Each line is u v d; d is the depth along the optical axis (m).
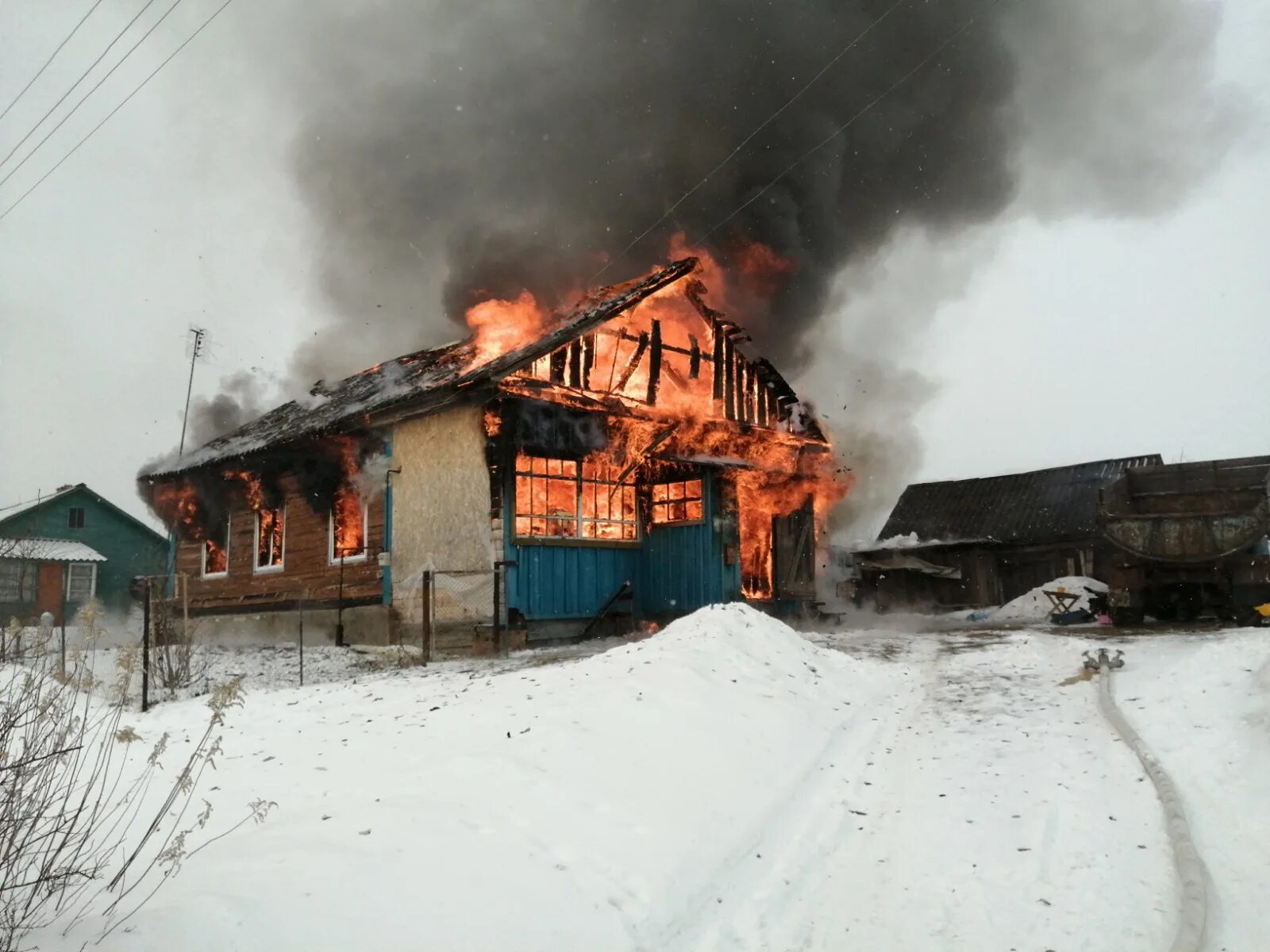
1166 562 16.28
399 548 15.52
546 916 3.40
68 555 32.12
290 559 18.00
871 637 15.50
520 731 5.87
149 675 10.08
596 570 15.67
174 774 5.70
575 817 4.39
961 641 14.15
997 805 5.16
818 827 4.94
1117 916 3.67
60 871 3.24
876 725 7.50
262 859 3.70
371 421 15.74
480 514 14.08
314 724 7.36
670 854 4.20
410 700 8.10
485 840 4.00
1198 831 4.53
